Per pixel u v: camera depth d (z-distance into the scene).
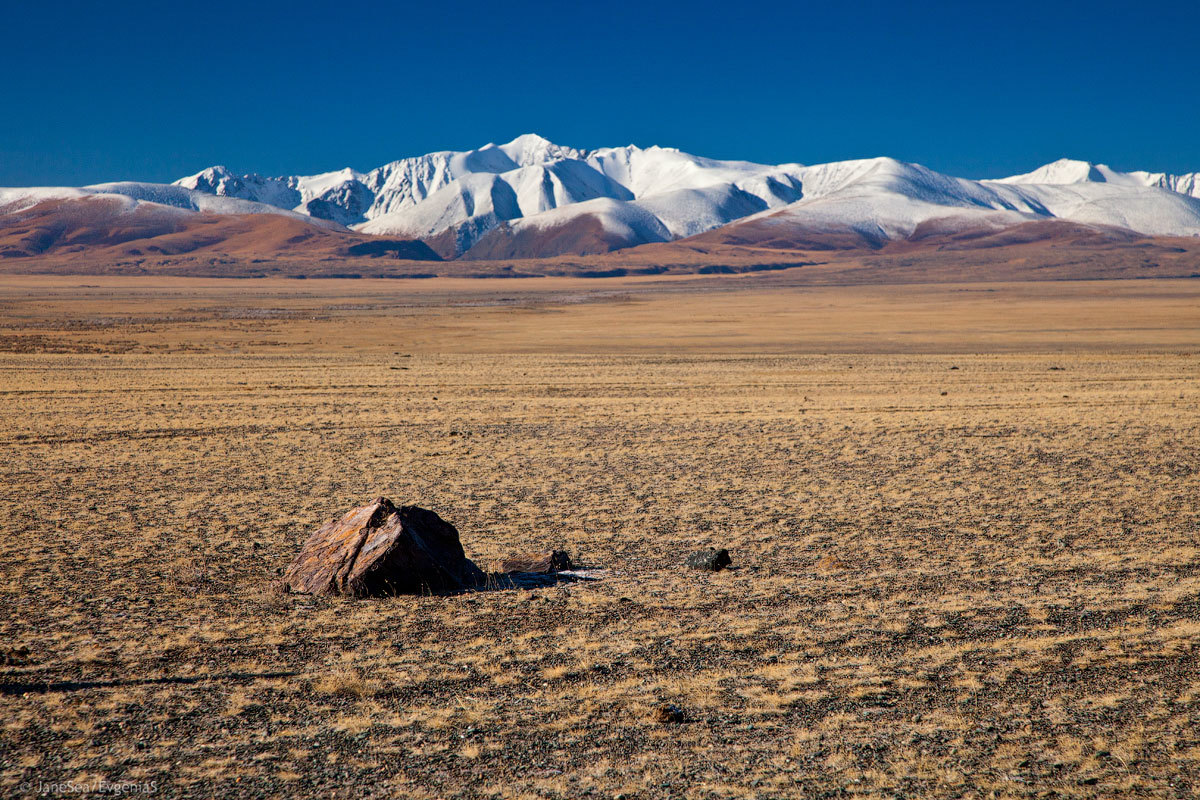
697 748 9.42
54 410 43.88
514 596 15.70
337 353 80.62
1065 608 14.32
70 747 9.50
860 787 8.52
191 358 72.19
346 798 8.42
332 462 31.66
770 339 96.75
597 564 18.42
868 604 14.93
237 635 13.51
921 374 61.16
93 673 11.86
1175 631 12.89
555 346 89.56
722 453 33.12
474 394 51.78
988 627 13.44
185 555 19.00
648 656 12.40
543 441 36.28
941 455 31.94
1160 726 9.77
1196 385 53.16
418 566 16.02
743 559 18.67
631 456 32.69
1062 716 10.09
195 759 9.23
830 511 23.42
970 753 9.23
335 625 14.02
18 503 24.58
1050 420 39.66
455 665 12.11
